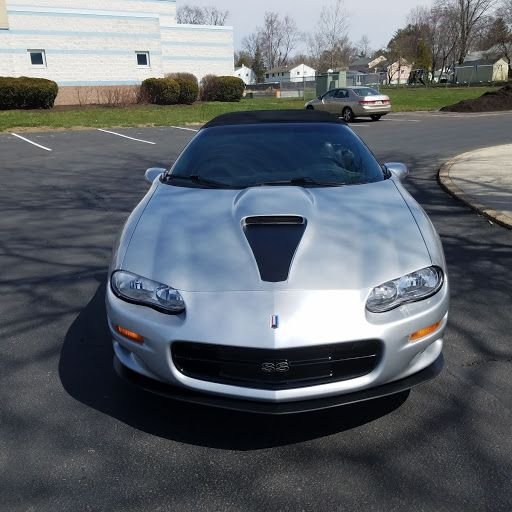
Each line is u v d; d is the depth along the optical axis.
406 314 2.50
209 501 2.23
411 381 2.58
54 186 9.09
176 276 2.60
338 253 2.65
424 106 28.14
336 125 4.28
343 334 2.37
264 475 2.37
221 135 4.17
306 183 3.58
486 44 81.19
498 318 3.80
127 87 26.98
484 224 6.13
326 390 2.42
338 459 2.46
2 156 12.64
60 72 25.98
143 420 2.78
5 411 2.87
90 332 3.76
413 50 82.44
